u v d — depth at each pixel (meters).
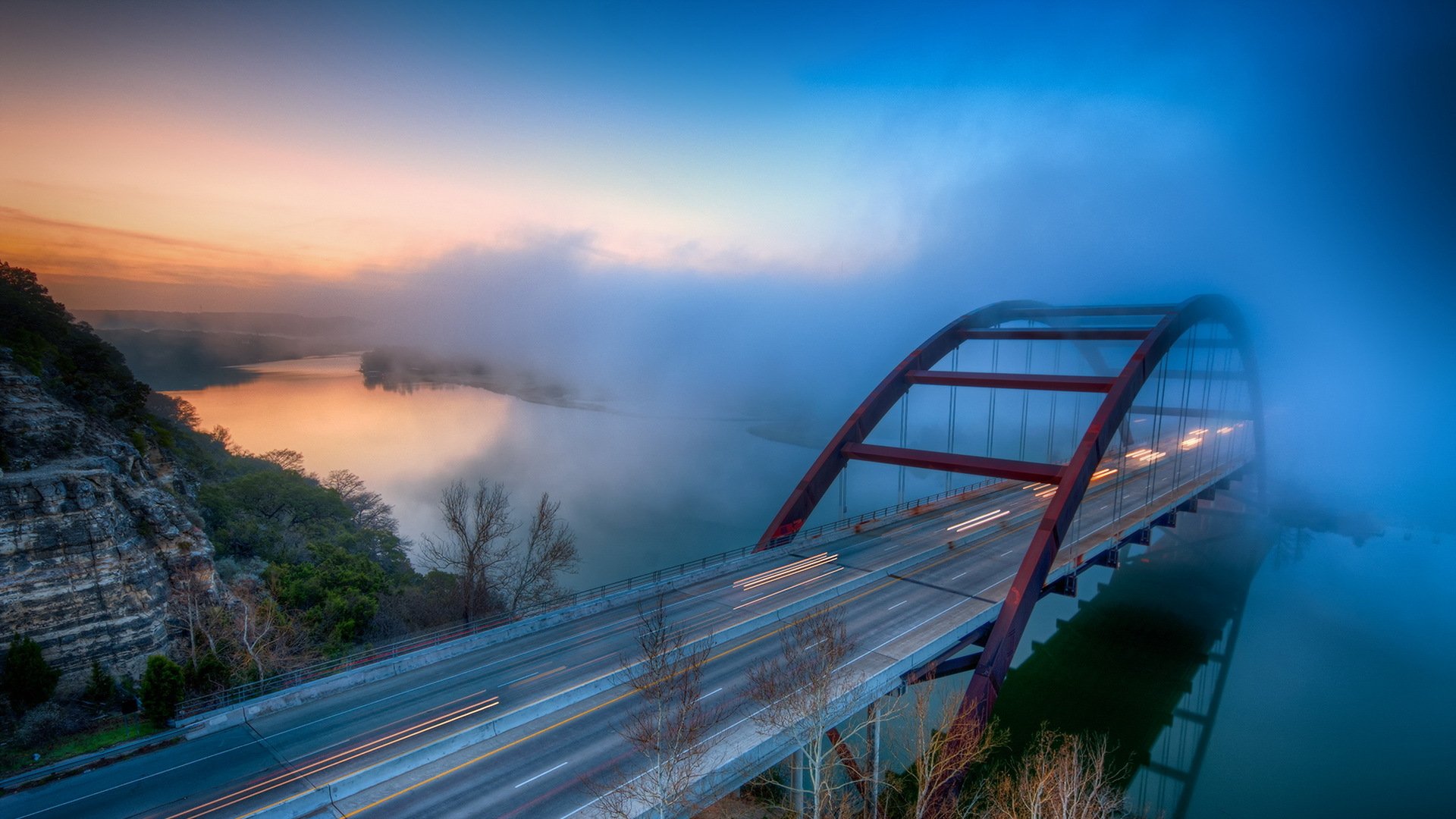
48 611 40.84
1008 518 76.25
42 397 51.59
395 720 36.50
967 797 44.09
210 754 33.75
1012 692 66.31
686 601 52.53
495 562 61.88
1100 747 56.22
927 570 58.88
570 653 44.00
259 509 74.75
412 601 59.97
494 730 35.34
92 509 43.50
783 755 34.16
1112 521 73.62
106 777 32.06
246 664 42.84
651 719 35.12
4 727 36.34
